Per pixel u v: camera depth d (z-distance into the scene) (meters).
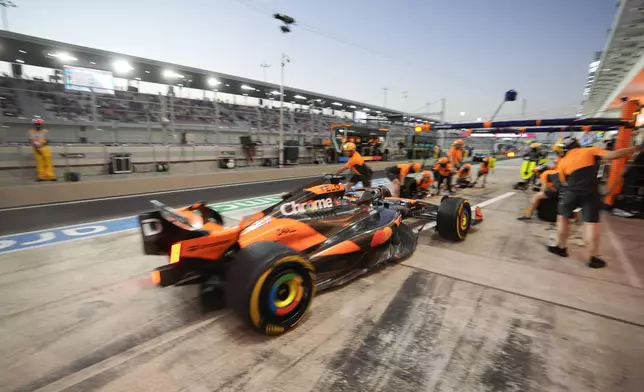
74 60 16.45
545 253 4.24
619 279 3.42
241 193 9.91
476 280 3.37
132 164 12.71
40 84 15.22
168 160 13.49
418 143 23.17
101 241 4.79
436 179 9.26
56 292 3.12
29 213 6.75
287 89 25.56
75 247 4.50
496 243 4.66
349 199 4.01
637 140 7.24
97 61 16.67
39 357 2.17
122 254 4.20
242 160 17.33
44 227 5.61
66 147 11.34
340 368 2.05
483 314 2.71
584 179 3.78
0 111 12.04
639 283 3.31
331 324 2.55
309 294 2.57
